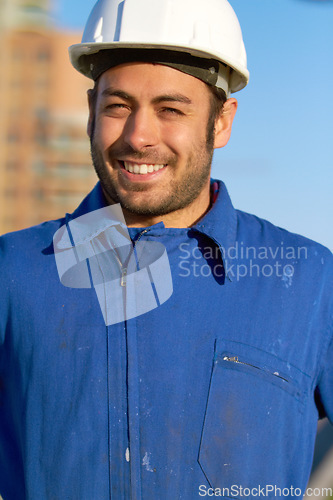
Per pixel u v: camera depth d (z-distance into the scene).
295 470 1.50
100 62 1.49
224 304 1.50
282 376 1.48
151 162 1.47
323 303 1.56
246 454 1.44
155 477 1.41
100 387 1.43
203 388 1.45
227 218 1.59
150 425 1.42
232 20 1.63
